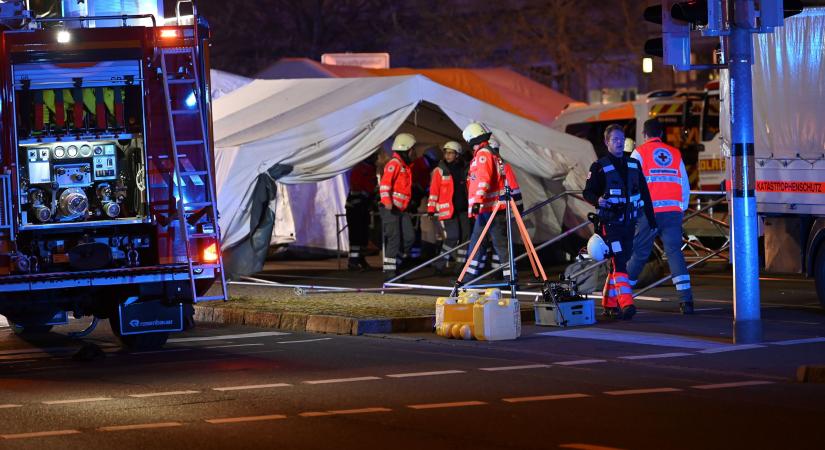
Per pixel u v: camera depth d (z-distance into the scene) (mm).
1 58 35281
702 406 25875
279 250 73875
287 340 38906
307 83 63844
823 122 42781
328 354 35156
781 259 44688
